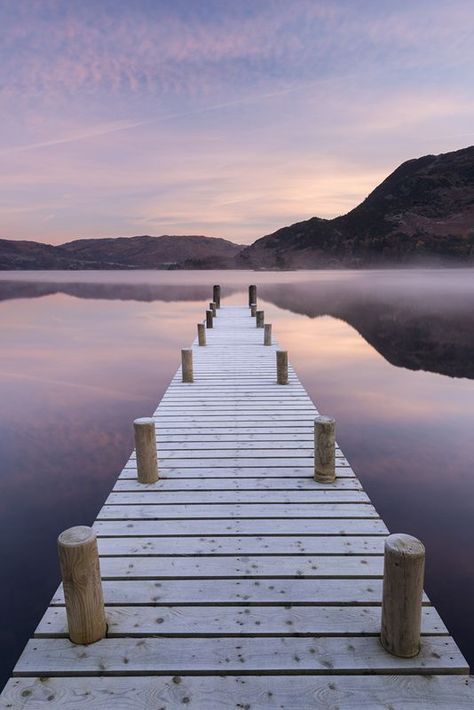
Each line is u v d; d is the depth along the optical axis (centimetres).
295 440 592
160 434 619
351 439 914
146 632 279
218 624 287
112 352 2047
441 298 4466
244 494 453
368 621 288
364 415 1080
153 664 258
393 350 1955
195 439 599
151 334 2575
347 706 235
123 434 986
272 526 397
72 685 248
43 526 615
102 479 757
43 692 244
